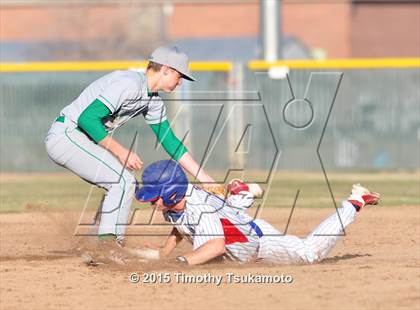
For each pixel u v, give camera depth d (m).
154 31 101.19
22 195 35.69
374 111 51.78
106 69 52.66
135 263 18.83
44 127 53.31
